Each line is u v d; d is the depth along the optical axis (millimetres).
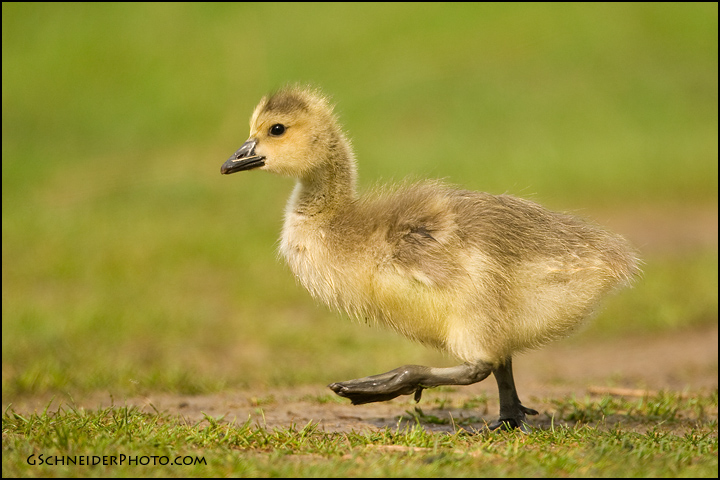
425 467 6086
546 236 7660
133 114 30547
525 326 7602
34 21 35688
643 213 23578
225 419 8609
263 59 33344
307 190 8500
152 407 9000
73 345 13648
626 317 15086
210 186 25531
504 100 30875
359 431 7902
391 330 8156
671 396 9633
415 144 28250
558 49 33688
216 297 17016
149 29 35469
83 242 20312
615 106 30578
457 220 7582
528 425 7793
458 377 7496
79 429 6887
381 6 36750
